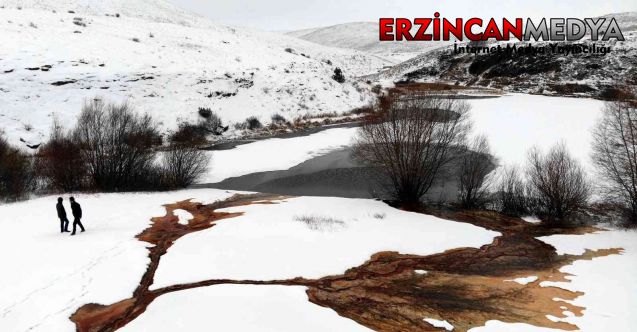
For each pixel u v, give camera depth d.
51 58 38.78
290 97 48.84
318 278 12.55
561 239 17.17
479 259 14.70
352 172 28.97
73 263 12.89
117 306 10.61
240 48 58.44
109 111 27.42
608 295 11.59
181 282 12.00
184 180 27.23
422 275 13.12
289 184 27.00
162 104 39.16
